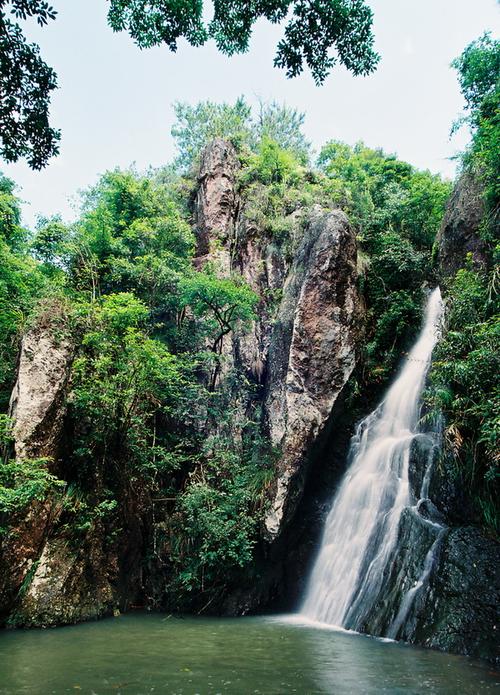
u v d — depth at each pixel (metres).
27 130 6.66
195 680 6.73
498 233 12.98
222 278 19.16
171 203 21.39
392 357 16.62
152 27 7.43
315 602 12.77
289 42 7.43
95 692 6.16
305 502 14.91
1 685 6.46
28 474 10.74
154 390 14.81
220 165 23.38
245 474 14.76
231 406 17.12
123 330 14.37
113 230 19.77
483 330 10.55
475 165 14.63
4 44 6.13
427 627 9.05
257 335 18.55
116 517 13.55
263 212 21.52
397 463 12.86
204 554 13.15
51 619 10.93
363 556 11.99
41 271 18.66
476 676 6.93
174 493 15.66
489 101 14.93
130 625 11.27
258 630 10.62
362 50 7.43
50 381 12.56
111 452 13.85
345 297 15.19
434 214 19.72
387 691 6.24
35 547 11.35
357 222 19.92
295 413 14.12
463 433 10.88
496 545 9.51
